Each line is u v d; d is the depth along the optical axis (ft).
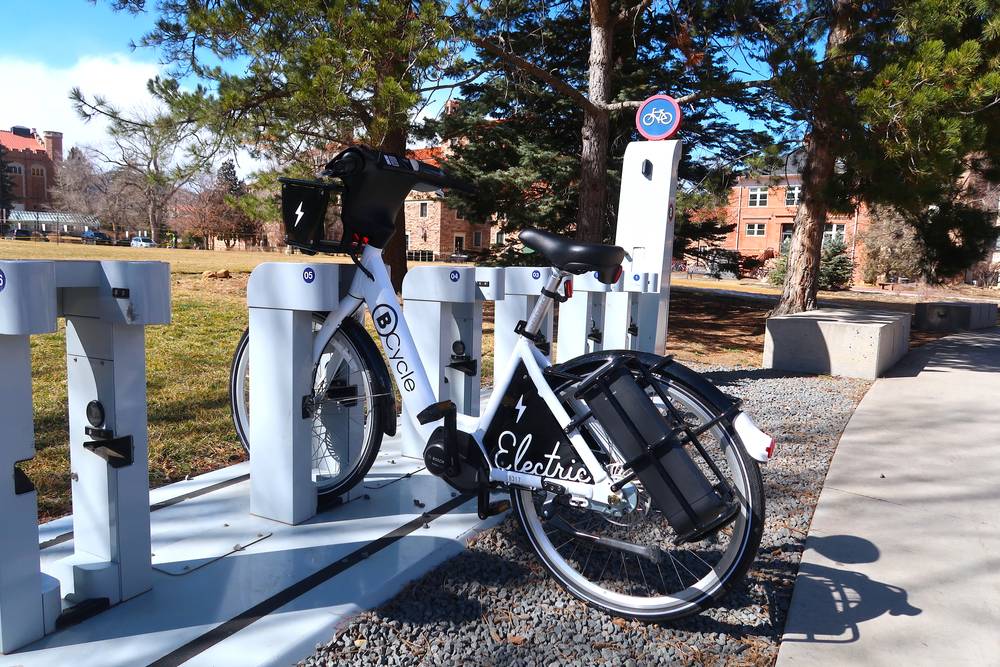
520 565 8.32
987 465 12.78
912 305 59.62
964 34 23.99
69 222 201.46
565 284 7.52
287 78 26.35
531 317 7.67
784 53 25.14
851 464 12.80
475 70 32.78
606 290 14.78
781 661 6.42
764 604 7.66
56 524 8.63
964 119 21.09
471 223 45.52
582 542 8.21
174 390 15.97
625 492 7.00
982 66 22.26
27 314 5.23
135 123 29.63
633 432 6.77
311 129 30.14
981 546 9.10
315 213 8.60
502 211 42.29
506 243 44.34
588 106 31.48
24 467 10.61
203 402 15.03
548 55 41.42
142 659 5.96
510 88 40.24
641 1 33.76
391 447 12.80
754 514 6.52
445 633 6.79
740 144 41.96
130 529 6.91
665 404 6.97
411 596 7.42
